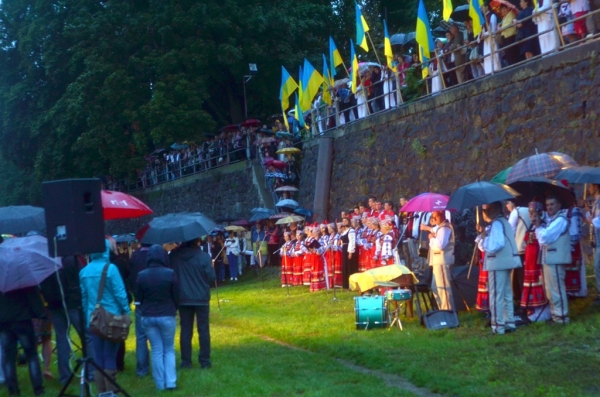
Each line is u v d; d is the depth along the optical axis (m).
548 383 7.39
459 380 7.87
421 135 17.20
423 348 9.53
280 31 28.61
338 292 16.31
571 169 9.73
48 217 7.32
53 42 30.58
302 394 7.91
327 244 17.06
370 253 15.63
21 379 9.54
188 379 8.70
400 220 15.39
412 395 7.53
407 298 11.20
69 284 8.62
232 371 9.09
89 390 7.84
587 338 8.65
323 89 22.14
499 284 9.71
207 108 33.03
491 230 9.74
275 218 20.64
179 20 27.11
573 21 12.41
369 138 19.42
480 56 15.17
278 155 25.19
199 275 9.30
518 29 14.37
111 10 28.44
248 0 28.64
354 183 20.17
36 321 9.45
